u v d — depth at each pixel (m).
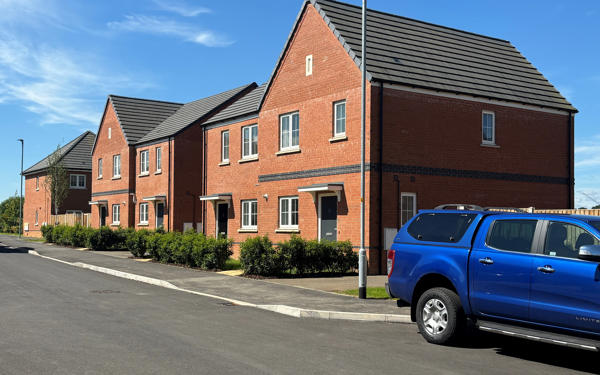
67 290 14.84
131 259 24.44
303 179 21.00
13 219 74.50
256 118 25.25
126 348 8.13
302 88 21.27
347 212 18.97
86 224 41.75
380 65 18.89
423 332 8.87
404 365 7.39
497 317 8.05
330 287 14.93
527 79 23.23
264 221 23.05
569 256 7.41
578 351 8.48
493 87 21.30
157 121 38.16
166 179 32.12
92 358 7.52
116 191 37.44
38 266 22.09
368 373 6.96
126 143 36.16
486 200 20.58
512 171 21.30
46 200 51.53
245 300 13.02
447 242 8.80
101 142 40.09
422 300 8.91
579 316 7.10
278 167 22.34
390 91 18.69
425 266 8.91
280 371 6.97
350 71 19.12
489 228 8.38
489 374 7.04
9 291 14.51
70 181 50.66
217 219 27.89
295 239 17.80
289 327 10.07
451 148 19.86
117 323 10.14
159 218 33.12
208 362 7.36
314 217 20.44
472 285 8.31
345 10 21.20
